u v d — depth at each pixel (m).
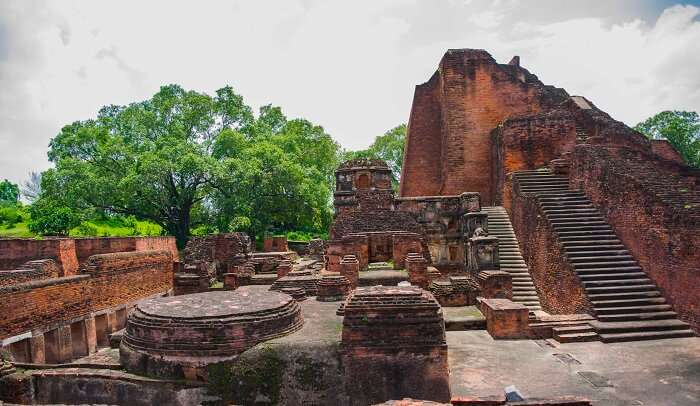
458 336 12.50
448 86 29.22
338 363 8.30
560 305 15.73
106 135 34.81
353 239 16.17
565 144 23.97
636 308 13.24
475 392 8.94
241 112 40.31
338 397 8.26
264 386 8.26
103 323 15.98
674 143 37.12
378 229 16.94
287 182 32.34
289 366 8.30
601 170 17.47
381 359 8.27
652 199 14.25
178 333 8.43
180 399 8.28
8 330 11.84
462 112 29.11
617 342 12.05
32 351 12.55
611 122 23.73
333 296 12.70
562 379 9.61
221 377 8.27
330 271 16.14
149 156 29.55
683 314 12.85
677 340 12.09
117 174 32.06
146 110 38.69
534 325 12.50
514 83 29.02
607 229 16.64
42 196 31.16
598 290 13.88
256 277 19.33
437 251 21.11
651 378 9.64
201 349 8.32
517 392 6.80
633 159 17.84
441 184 31.03
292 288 13.46
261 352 8.32
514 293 18.02
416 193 31.91
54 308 13.45
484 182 28.77
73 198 29.59
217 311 8.91
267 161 32.25
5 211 36.47
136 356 8.70
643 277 14.55
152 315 8.78
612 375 9.80
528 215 19.41
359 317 8.42
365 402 8.23
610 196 16.72
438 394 8.21
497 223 22.48
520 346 11.76
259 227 33.16
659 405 8.45
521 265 19.48
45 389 8.72
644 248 14.64
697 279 12.34
